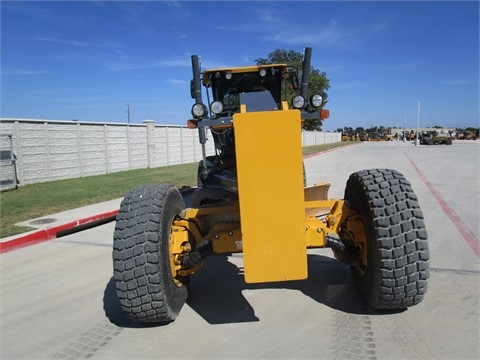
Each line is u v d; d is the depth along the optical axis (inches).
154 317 137.4
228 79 210.2
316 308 154.1
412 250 128.8
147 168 807.1
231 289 177.6
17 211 366.9
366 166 738.2
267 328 141.3
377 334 133.0
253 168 119.6
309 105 162.2
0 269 226.4
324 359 120.8
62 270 220.4
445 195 388.2
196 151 1004.6
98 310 166.1
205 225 157.3
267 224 121.3
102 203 407.2
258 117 118.2
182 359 125.4
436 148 1503.4
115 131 732.0
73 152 641.6
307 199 173.3
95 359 129.3
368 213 137.4
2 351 137.8
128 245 132.0
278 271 123.1
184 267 146.2
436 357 119.3
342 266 198.7
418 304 152.9
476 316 142.6
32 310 169.8
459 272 184.1
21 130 552.4
